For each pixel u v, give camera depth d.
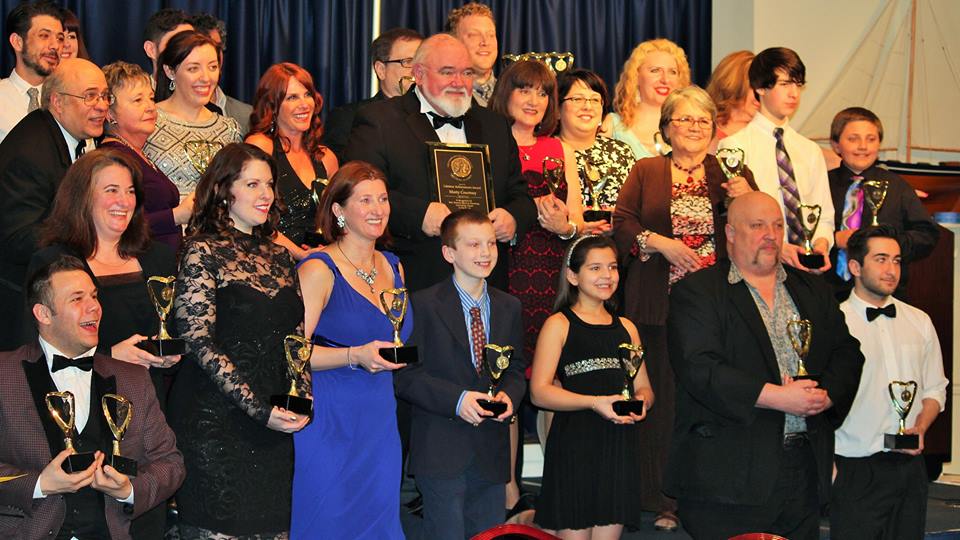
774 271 4.28
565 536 4.27
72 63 4.10
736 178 4.84
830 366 4.24
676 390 4.37
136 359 3.48
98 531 3.33
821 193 5.28
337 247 3.94
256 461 3.54
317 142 4.84
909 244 5.41
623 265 4.92
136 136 4.38
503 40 7.20
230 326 3.51
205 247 3.54
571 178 5.06
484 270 4.11
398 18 6.88
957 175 6.07
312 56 6.70
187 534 3.51
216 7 6.45
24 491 3.14
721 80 5.88
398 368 3.87
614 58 7.45
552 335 4.40
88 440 3.34
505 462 4.14
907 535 4.55
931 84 7.27
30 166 3.97
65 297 3.29
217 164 3.64
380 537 3.79
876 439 4.53
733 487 4.06
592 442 4.26
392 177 4.51
